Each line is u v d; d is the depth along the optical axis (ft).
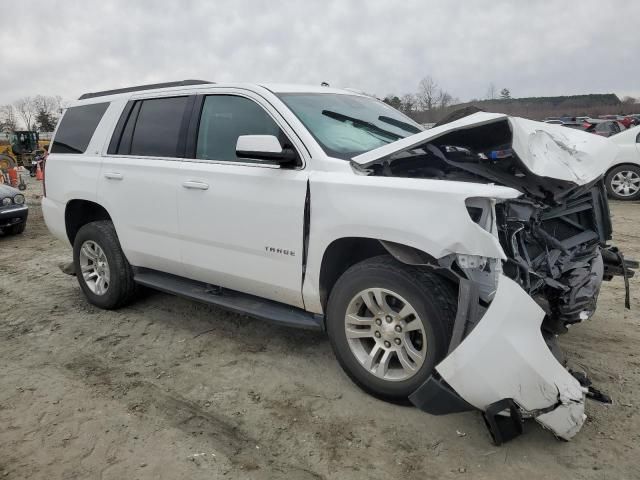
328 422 10.23
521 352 8.57
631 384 11.23
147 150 14.62
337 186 10.62
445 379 8.91
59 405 11.11
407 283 9.75
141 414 10.69
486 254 8.86
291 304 12.09
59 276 21.04
